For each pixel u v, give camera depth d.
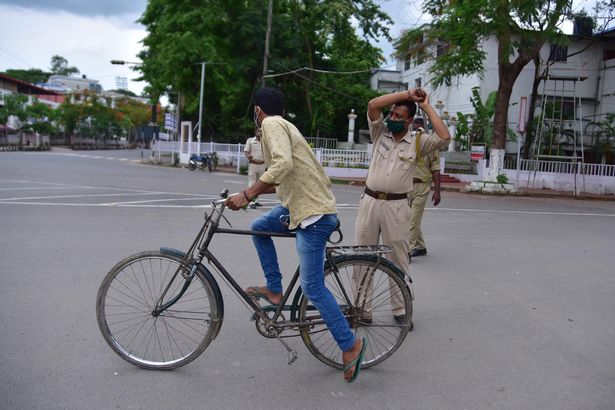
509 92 18.97
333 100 33.53
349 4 28.88
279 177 3.08
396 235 4.43
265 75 25.06
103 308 3.47
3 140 42.53
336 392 3.27
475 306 5.06
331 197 3.38
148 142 72.69
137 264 4.46
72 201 10.93
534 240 8.69
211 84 28.72
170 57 27.00
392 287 3.75
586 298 5.43
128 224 8.41
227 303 4.81
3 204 10.05
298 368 3.59
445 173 23.92
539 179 21.56
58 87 78.44
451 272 6.32
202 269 3.45
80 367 3.43
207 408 3.00
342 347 3.34
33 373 3.32
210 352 3.77
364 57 36.16
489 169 19.31
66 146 55.72
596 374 3.63
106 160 30.94
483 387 3.40
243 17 28.44
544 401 3.23
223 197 3.39
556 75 25.52
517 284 5.89
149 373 3.42
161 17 29.38
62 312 4.35
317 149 23.31
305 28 30.97
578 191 20.78
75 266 5.74
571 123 25.05
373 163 4.50
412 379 3.50
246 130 31.23
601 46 25.44
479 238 8.67
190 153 27.41
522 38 18.11
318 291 3.32
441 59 18.70
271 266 3.62
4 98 42.97
